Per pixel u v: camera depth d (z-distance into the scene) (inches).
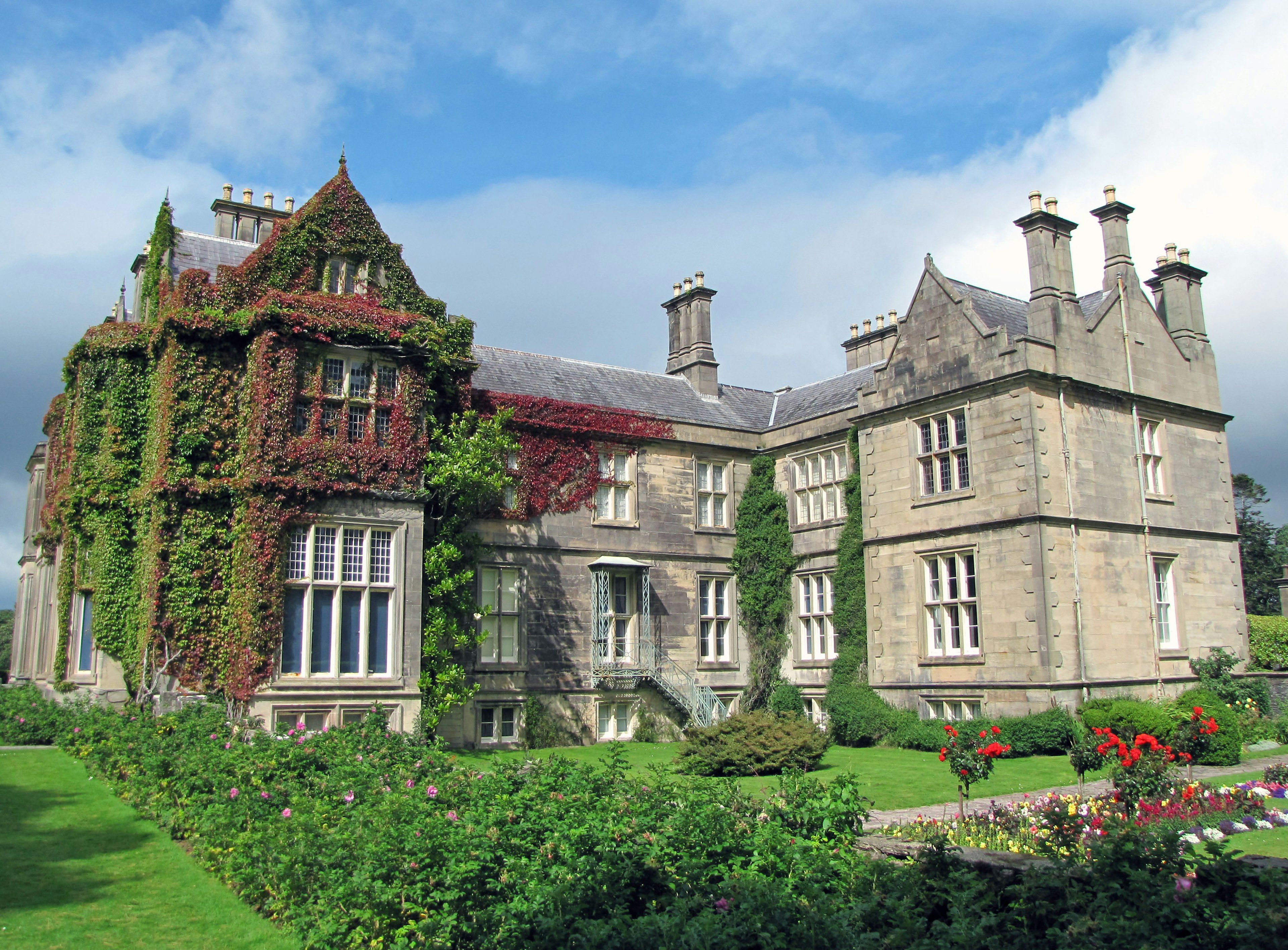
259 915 388.8
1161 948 240.8
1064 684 848.3
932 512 968.9
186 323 834.2
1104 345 962.7
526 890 331.6
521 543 1043.3
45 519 1043.3
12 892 410.0
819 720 1119.0
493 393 1047.0
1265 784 623.8
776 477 1220.5
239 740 572.1
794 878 335.3
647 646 1100.5
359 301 882.8
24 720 829.2
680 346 1364.4
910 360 1010.1
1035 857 326.3
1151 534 964.6
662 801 394.6
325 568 825.5
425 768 511.2
